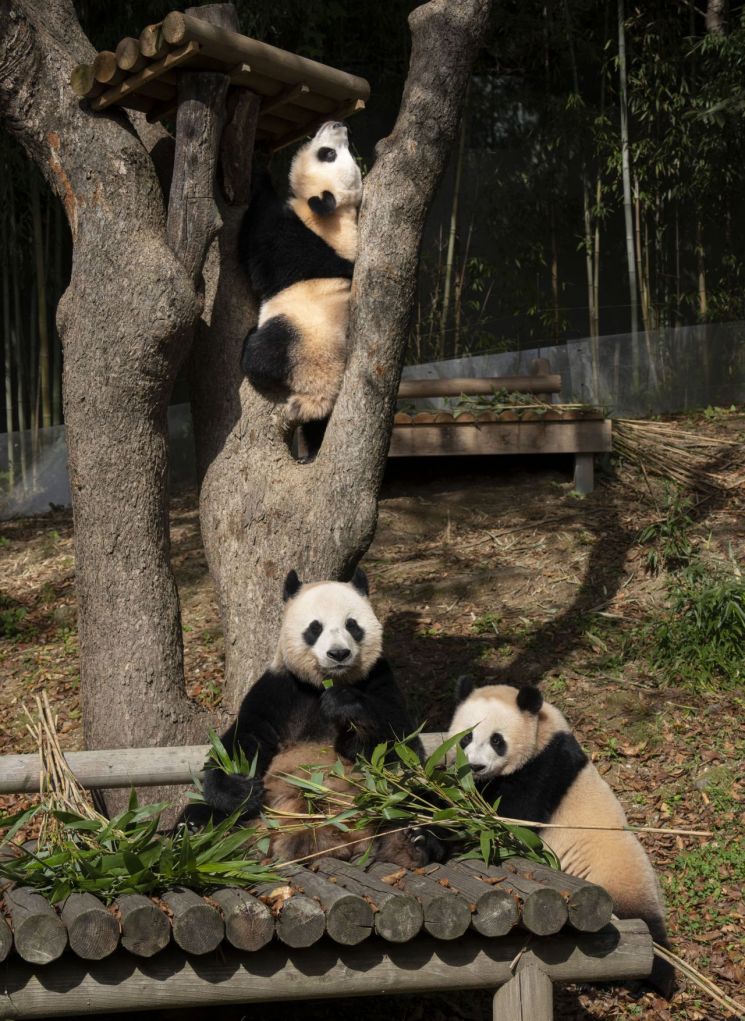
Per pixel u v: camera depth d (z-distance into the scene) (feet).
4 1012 9.76
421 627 24.44
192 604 26.68
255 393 17.67
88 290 16.15
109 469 16.30
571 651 23.11
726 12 40.09
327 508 16.63
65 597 28.07
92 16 36.37
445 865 11.89
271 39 38.04
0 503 36.63
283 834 12.34
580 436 29.78
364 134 44.55
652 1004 14.39
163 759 14.10
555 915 10.50
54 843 11.80
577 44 41.34
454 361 38.96
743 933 15.46
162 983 10.11
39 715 13.26
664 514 28.50
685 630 22.49
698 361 39.01
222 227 17.07
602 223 45.37
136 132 17.10
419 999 14.62
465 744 14.93
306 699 13.80
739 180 41.47
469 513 29.50
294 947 10.19
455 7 16.34
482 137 45.11
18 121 16.47
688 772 19.20
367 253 16.29
